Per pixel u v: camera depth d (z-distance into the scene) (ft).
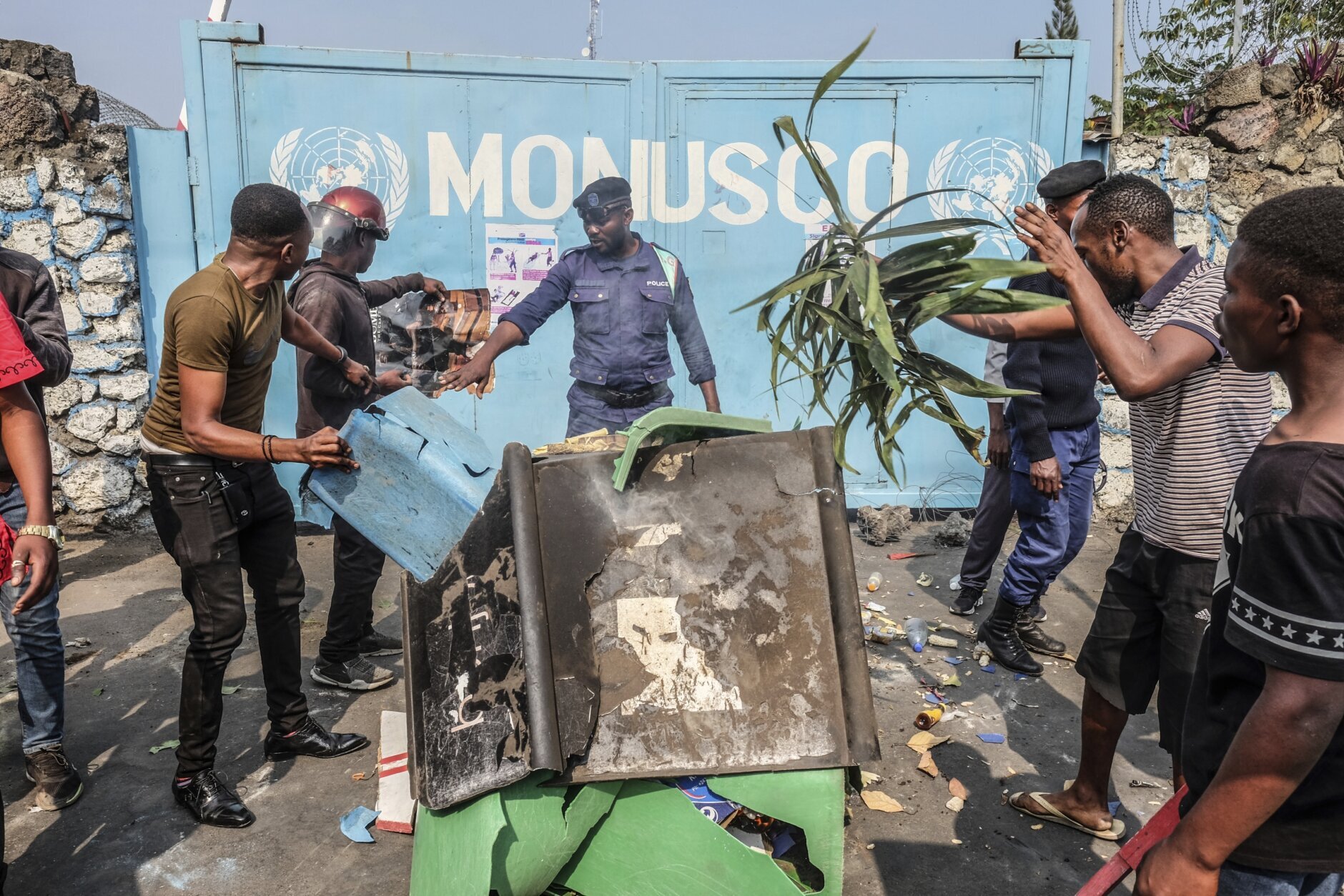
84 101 17.35
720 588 6.53
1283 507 4.03
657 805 6.33
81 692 11.66
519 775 6.06
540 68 17.29
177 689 11.76
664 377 14.73
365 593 11.51
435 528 7.69
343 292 11.23
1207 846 4.28
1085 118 19.44
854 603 6.56
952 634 13.61
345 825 8.93
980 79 17.69
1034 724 11.11
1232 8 29.60
